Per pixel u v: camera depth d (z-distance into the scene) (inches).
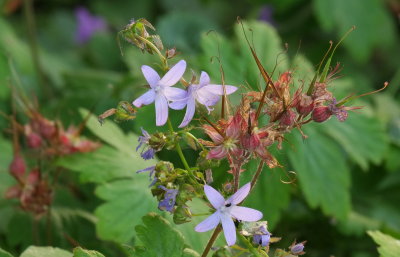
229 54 31.4
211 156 20.2
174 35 46.2
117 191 27.0
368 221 33.5
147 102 20.0
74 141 28.4
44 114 35.2
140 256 21.4
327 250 33.4
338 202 31.3
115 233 26.2
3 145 31.3
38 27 58.1
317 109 20.7
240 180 23.2
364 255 33.0
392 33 50.7
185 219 20.5
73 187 30.8
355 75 49.1
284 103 20.5
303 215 33.0
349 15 47.0
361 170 37.7
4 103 34.6
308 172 31.1
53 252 23.0
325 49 49.9
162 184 20.6
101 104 36.1
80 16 54.4
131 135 29.7
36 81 42.8
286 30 50.8
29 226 29.3
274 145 23.6
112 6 58.9
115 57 50.1
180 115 29.3
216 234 21.5
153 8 59.6
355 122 33.9
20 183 27.9
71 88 40.2
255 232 20.5
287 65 32.4
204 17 51.5
